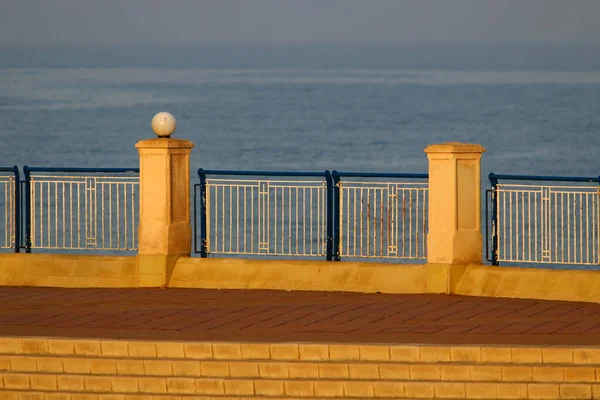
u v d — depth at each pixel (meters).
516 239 43.38
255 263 44.09
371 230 47.88
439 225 42.41
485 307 39.41
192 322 37.41
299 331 35.88
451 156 42.03
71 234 47.16
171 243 44.69
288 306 39.94
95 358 33.62
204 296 42.25
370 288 42.78
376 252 46.56
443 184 42.22
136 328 36.53
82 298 42.16
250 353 33.44
